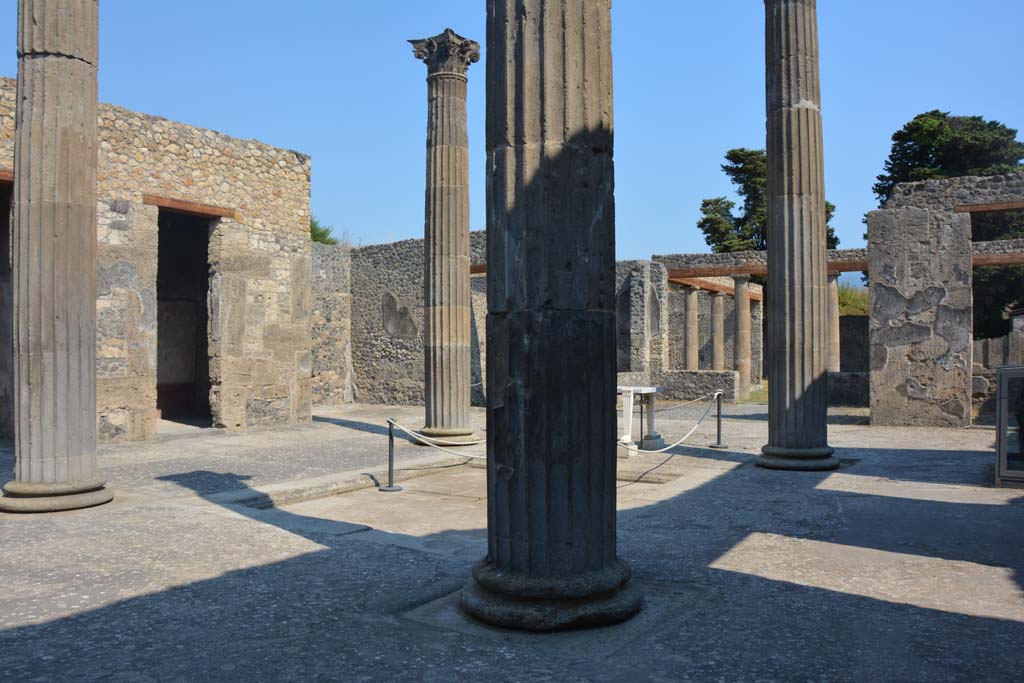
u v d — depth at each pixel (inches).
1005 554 226.7
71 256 306.8
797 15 394.0
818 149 396.5
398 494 345.4
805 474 378.3
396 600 188.7
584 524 172.1
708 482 356.5
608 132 180.9
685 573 209.0
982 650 153.6
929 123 1395.2
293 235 700.0
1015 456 334.6
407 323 979.3
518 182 174.9
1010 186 591.2
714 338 1173.7
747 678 140.8
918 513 283.9
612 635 163.6
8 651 157.8
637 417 729.0
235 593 194.9
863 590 193.6
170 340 768.3
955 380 608.7
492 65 182.2
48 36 305.4
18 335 304.2
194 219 765.9
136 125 577.9
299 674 144.8
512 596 169.3
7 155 518.6
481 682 140.1
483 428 644.7
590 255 175.0
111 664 150.3
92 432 312.7
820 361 396.8
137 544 243.4
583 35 177.0
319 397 981.2
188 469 414.6
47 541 249.1
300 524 272.8
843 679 140.1
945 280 611.2
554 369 170.9
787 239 395.9
